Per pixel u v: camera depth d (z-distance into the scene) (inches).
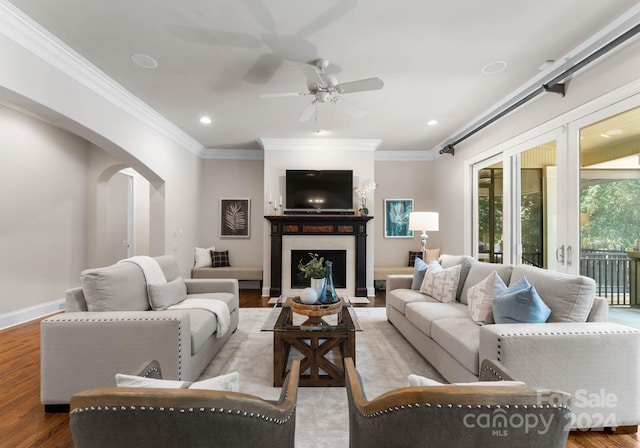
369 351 125.2
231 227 259.9
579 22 95.0
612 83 102.3
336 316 125.3
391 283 163.5
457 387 29.8
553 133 128.7
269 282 228.2
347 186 226.1
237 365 111.0
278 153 228.7
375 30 98.7
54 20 94.3
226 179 260.1
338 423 78.4
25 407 85.2
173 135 200.5
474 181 200.7
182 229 217.8
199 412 28.1
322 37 102.4
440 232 247.9
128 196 254.4
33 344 132.0
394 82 134.0
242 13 91.1
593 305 83.4
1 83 92.1
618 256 103.1
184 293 130.0
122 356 82.0
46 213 182.2
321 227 224.1
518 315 84.1
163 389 28.8
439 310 116.8
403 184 261.4
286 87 138.9
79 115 121.3
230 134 211.9
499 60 116.5
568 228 121.0
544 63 118.4
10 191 163.3
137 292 106.4
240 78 130.6
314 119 180.2
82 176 206.8
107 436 28.4
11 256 163.2
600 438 73.2
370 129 201.0
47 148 183.2
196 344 93.1
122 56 114.2
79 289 93.7
